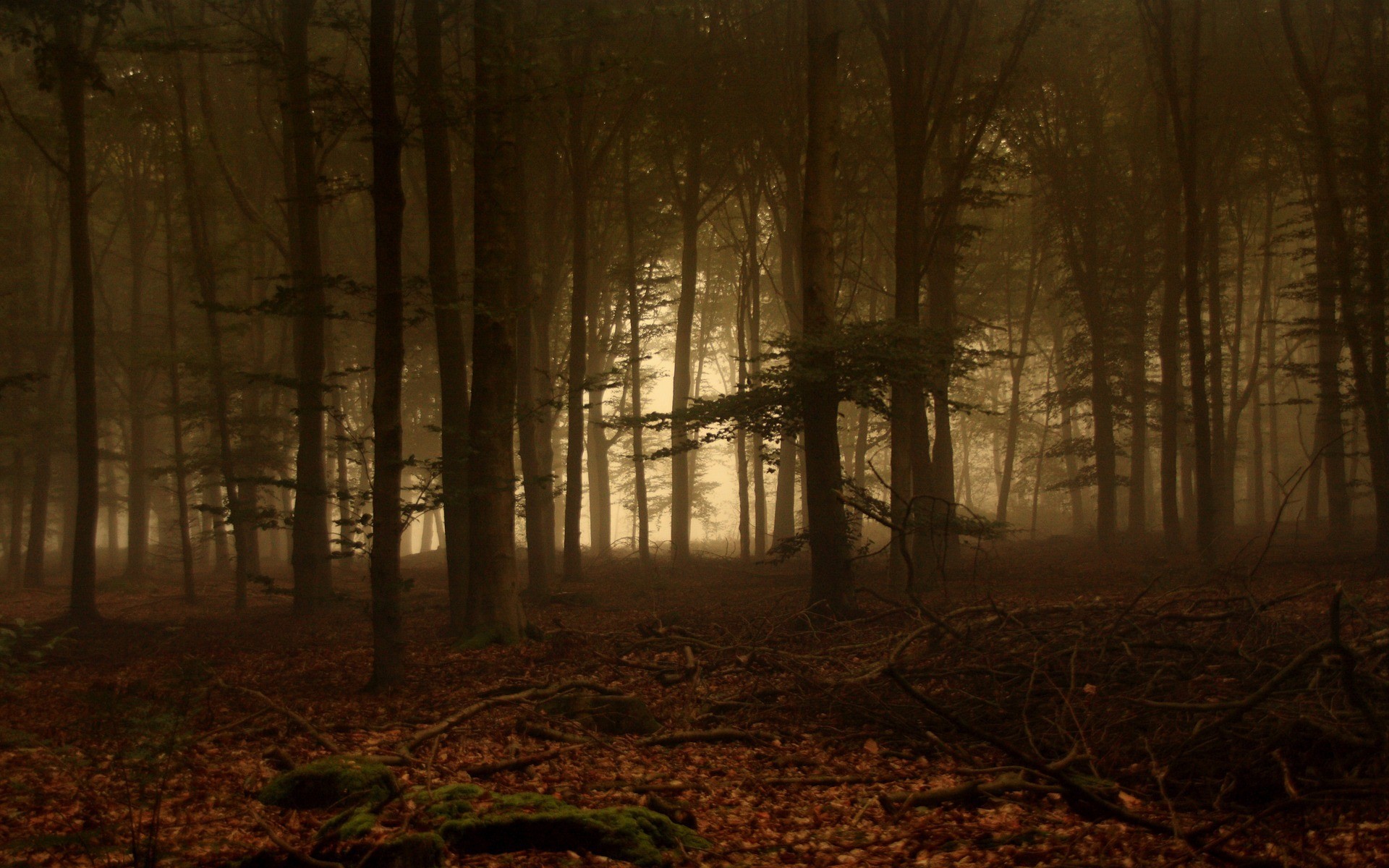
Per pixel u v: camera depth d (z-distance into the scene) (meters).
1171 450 29.70
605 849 6.13
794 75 27.92
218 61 32.16
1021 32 21.23
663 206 35.75
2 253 33.84
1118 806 6.66
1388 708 7.48
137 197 36.66
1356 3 24.42
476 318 15.76
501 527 16.03
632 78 13.88
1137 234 33.44
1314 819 6.42
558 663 13.85
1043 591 20.55
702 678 12.27
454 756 8.85
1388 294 22.11
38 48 15.70
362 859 5.44
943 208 21.09
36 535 33.59
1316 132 24.55
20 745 8.13
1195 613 11.72
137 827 5.62
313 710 11.30
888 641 12.95
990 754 8.62
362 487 35.94
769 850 6.59
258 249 33.06
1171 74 24.08
